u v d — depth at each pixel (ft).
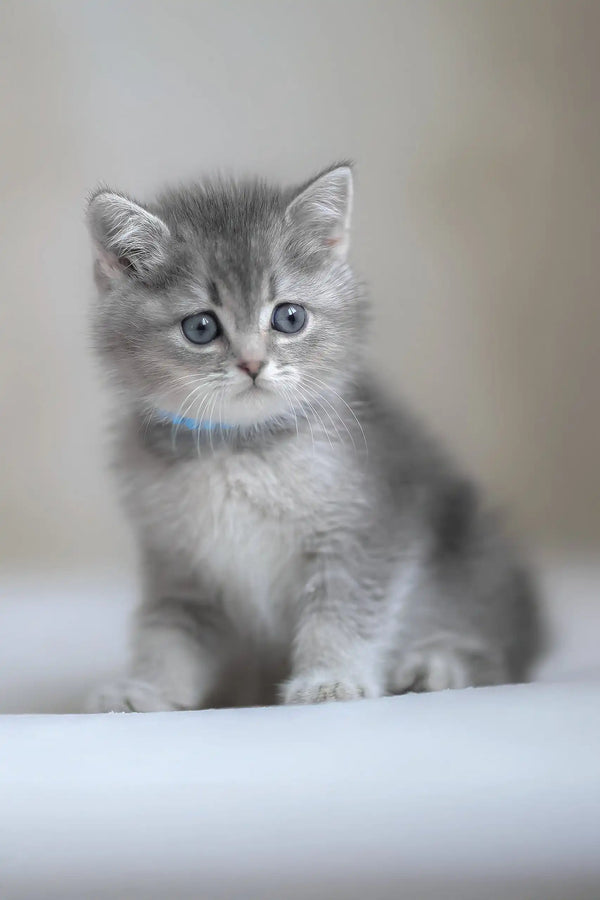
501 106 3.36
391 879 1.39
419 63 3.33
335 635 1.83
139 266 1.89
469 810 1.46
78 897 1.38
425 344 3.46
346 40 3.31
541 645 2.07
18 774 1.55
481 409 3.47
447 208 3.40
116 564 3.24
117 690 1.83
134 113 3.28
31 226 3.31
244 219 1.89
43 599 2.79
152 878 1.39
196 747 1.60
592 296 3.44
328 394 1.89
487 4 3.33
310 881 1.39
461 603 1.97
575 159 3.39
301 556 1.87
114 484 1.94
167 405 1.87
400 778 1.51
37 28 3.25
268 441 1.84
